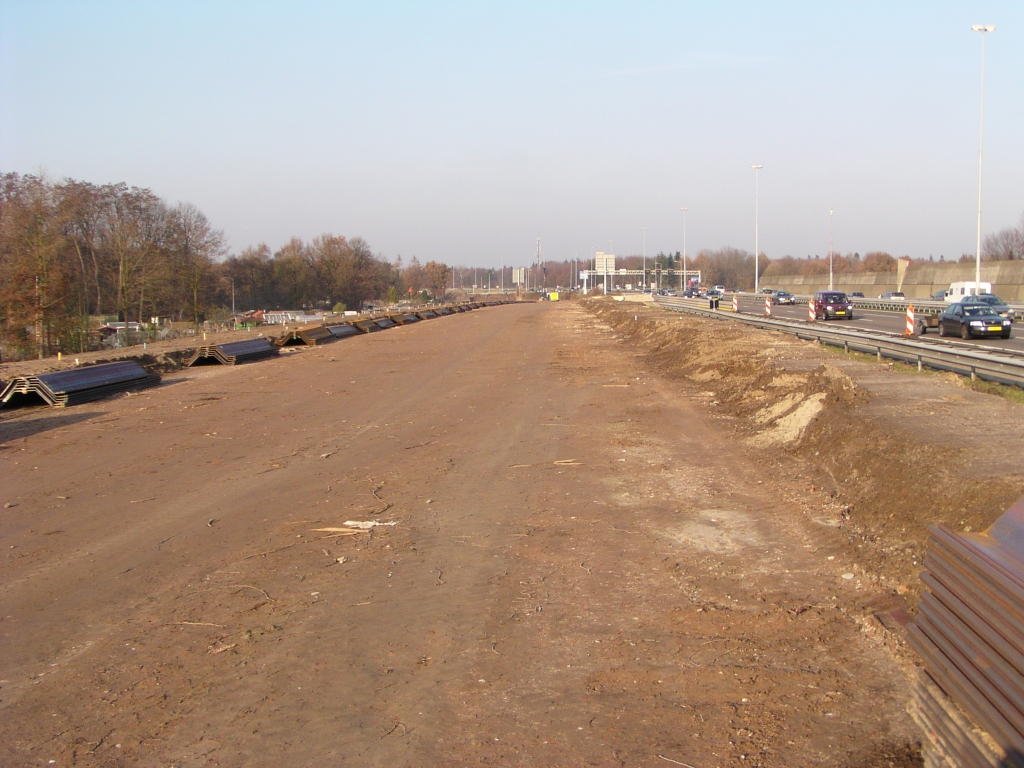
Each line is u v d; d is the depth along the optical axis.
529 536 8.70
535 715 5.04
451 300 162.50
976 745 3.81
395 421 16.25
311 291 107.44
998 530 4.11
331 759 4.59
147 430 15.94
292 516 9.62
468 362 28.44
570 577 7.47
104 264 57.84
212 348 28.88
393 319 56.97
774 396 16.08
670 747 4.63
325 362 29.52
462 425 15.62
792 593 6.93
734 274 194.88
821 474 10.77
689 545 8.30
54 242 40.03
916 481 8.67
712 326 36.59
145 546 8.65
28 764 4.62
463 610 6.73
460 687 5.41
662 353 29.39
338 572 7.71
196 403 19.47
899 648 5.71
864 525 8.52
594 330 47.44
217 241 64.06
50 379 19.55
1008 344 28.45
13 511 10.22
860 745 4.59
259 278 103.62
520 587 7.23
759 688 5.30
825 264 161.50
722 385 20.02
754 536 8.55
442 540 8.62
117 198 59.38
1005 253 100.50
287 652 6.00
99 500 10.63
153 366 27.72
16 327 37.97
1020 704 3.35
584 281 159.00
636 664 5.70
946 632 4.20
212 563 8.05
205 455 13.34
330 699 5.29
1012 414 11.94
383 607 6.83
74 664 5.92
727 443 13.46
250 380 24.19
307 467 12.23
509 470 11.78
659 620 6.46
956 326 31.48
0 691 5.54
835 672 5.48
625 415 16.44
